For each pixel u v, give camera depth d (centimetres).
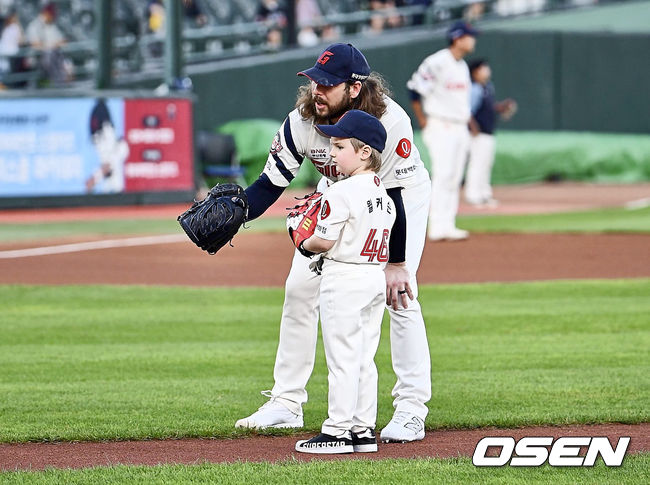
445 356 2289
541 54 7369
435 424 1714
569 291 3117
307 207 1559
